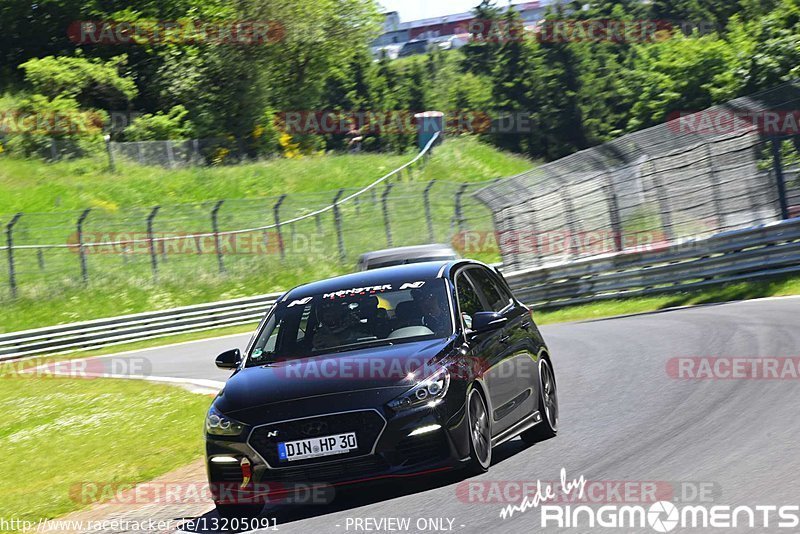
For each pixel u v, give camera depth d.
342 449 19.36
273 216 121.06
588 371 36.44
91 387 53.91
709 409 25.31
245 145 183.88
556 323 67.88
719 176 73.88
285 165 150.88
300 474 19.50
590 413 27.48
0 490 29.14
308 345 22.27
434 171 158.75
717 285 66.06
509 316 25.06
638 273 71.44
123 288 102.88
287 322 23.22
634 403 28.00
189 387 48.12
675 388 29.48
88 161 142.38
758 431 21.72
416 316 22.28
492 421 21.55
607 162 90.69
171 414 39.38
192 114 180.50
